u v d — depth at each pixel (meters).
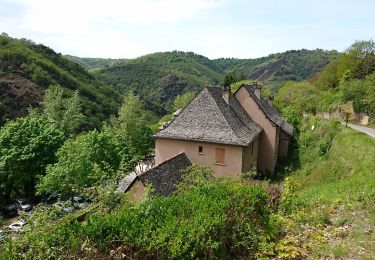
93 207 9.88
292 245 7.71
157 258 5.66
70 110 50.66
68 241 5.44
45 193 33.31
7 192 35.50
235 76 78.06
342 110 44.19
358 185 14.50
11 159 33.25
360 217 9.68
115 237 5.74
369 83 43.69
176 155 22.08
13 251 5.38
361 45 62.19
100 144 32.12
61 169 28.81
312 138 32.22
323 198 12.36
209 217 6.55
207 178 15.44
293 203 11.12
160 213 6.77
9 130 35.28
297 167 27.47
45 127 37.88
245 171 22.97
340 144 24.50
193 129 23.22
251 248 7.53
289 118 40.94
